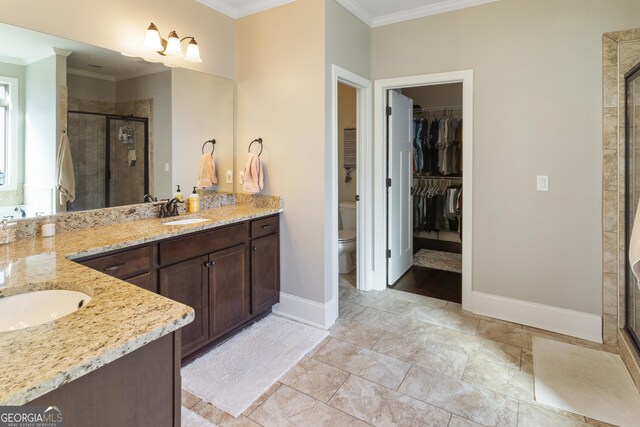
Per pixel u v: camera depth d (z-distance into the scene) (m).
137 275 1.90
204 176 2.90
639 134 2.18
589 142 2.51
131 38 2.35
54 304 1.21
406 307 3.12
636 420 1.76
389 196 3.55
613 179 2.44
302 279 2.85
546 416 1.80
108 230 2.09
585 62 2.48
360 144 3.41
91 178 2.21
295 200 2.84
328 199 2.76
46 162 2.01
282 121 2.86
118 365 0.84
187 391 1.98
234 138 3.13
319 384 2.05
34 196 1.97
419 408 1.85
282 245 2.94
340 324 2.80
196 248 2.22
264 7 2.88
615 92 2.40
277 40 2.84
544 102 2.63
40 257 1.52
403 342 2.52
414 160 5.21
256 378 2.10
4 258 1.51
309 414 1.81
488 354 2.37
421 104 5.37
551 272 2.69
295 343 2.49
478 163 2.90
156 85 2.52
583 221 2.56
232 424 1.74
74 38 2.08
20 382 0.65
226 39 3.01
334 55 2.75
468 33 2.86
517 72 2.71
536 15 2.62
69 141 2.10
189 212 2.71
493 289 2.92
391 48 3.21
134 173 2.43
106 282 1.21
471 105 2.88
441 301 3.26
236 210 2.84
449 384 2.05
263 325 2.78
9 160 1.88
